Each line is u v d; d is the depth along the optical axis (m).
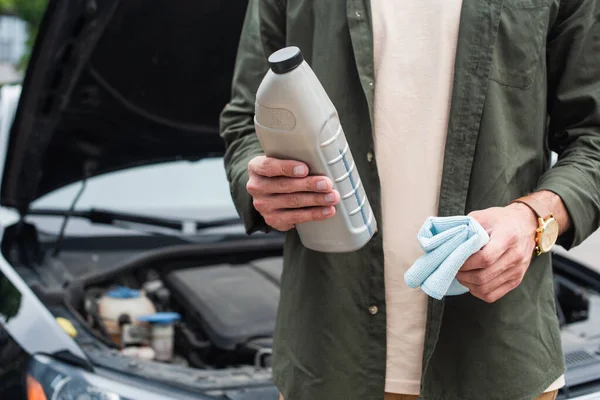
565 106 1.31
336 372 1.34
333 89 1.34
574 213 1.24
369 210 1.24
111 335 2.42
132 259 2.76
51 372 1.86
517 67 1.28
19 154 2.45
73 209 2.87
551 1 1.28
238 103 1.50
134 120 2.75
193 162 3.15
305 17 1.38
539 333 1.31
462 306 1.29
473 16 1.27
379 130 1.33
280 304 1.42
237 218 3.04
